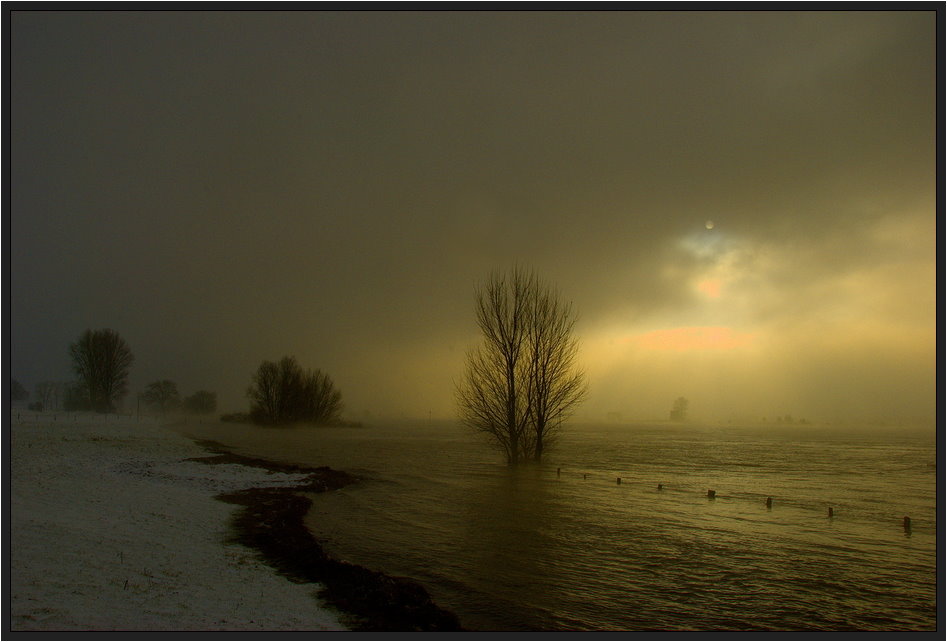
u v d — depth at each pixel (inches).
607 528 951.0
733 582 658.2
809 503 1338.6
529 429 1758.1
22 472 1064.2
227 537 745.0
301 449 2738.7
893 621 549.6
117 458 1576.0
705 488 1584.6
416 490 1387.8
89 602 433.7
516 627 492.4
